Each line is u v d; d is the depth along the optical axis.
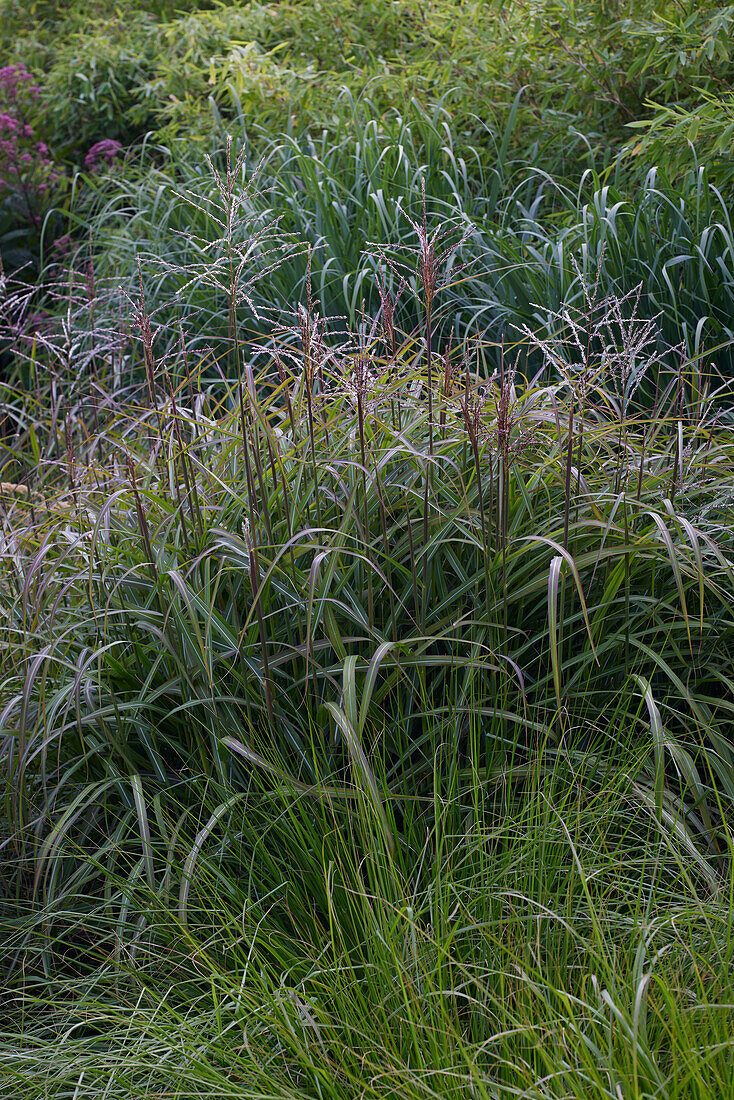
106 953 2.28
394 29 7.38
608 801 2.22
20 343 5.69
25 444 4.69
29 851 2.45
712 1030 1.66
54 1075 1.87
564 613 2.55
